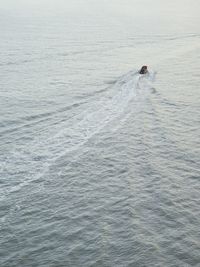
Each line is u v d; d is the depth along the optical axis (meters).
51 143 30.86
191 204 24.75
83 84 44.25
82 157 29.23
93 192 25.61
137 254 20.70
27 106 37.75
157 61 55.62
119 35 72.12
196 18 96.50
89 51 60.00
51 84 44.12
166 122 35.56
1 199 24.33
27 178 26.39
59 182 26.31
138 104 39.00
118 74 48.34
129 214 23.64
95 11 101.38
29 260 20.23
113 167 28.34
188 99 41.03
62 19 87.56
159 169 28.30
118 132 33.16
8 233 21.91
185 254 20.81
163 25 84.56
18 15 91.25
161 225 22.86
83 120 35.06
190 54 60.41
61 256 20.55
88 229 22.44
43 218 23.12
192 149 31.19
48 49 59.91
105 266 19.97
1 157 28.58
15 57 54.72
